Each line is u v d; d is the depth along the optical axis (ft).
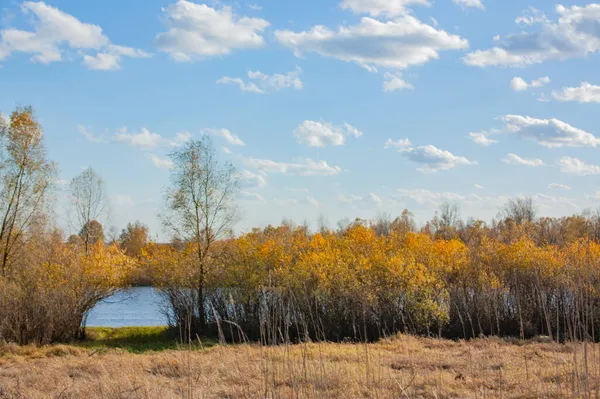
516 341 67.21
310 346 57.21
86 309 97.76
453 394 34.94
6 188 99.71
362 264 95.20
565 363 36.37
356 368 43.47
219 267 101.71
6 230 100.68
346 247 110.42
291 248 109.29
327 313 92.27
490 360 49.34
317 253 102.47
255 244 104.63
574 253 80.23
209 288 100.53
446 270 97.60
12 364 58.29
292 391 27.71
